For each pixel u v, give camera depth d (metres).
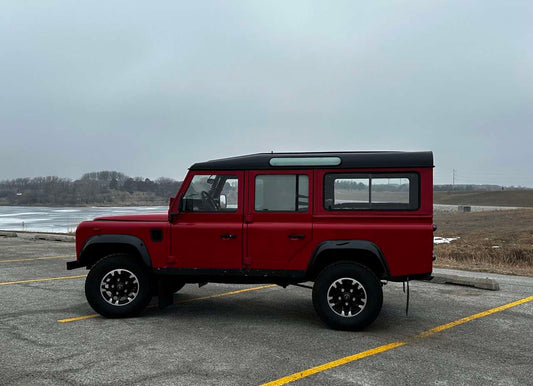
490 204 86.88
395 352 4.78
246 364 4.39
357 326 5.47
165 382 3.94
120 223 6.17
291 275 5.74
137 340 5.14
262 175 5.90
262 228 5.80
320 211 5.73
